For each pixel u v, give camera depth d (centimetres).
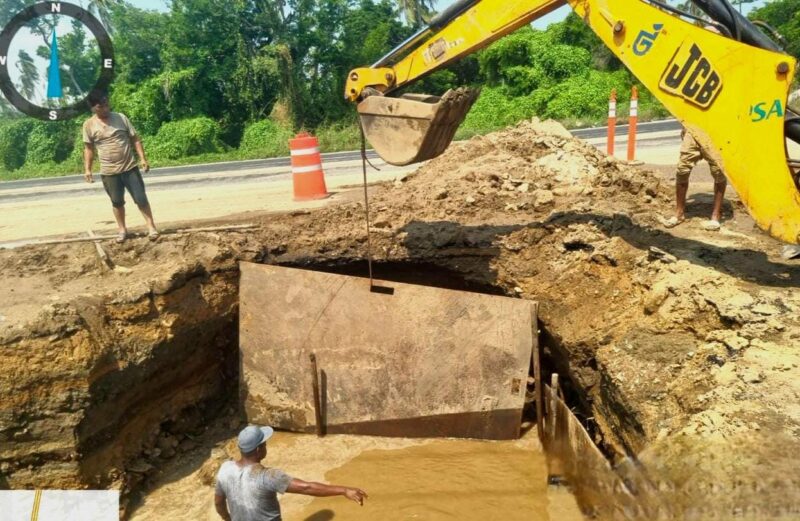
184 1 2955
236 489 420
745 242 579
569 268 608
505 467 554
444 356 604
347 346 625
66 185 1691
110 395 533
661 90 476
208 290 641
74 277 605
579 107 2495
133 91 2995
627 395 434
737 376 380
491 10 517
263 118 3125
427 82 3094
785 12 2630
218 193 1121
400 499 517
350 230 706
